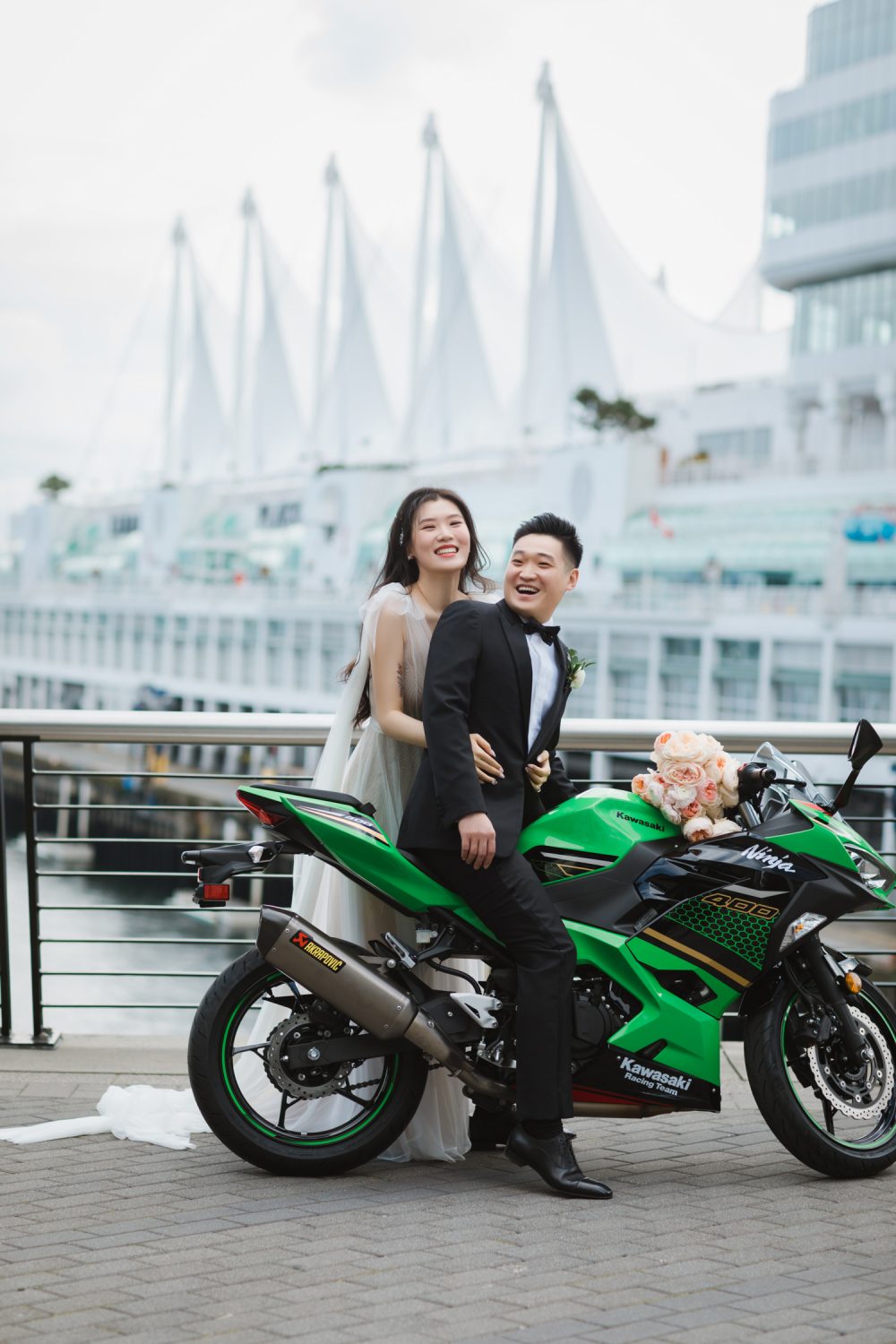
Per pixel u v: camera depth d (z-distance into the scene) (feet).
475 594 11.65
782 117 182.91
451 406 274.36
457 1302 7.88
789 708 142.10
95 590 247.09
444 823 10.21
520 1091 9.96
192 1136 11.35
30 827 13.85
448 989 11.34
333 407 301.84
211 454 336.08
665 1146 11.55
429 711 10.18
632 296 257.55
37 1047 13.84
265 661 206.90
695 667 148.15
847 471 167.84
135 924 49.34
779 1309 7.85
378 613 11.02
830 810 11.00
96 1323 7.50
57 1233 8.96
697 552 171.53
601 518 185.57
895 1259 8.73
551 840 10.64
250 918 52.03
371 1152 10.42
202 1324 7.50
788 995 10.79
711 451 197.16
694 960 10.50
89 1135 11.36
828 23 179.01
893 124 170.30
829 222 177.68
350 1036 10.26
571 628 158.51
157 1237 8.90
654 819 10.89
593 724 14.14
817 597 140.97
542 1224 9.34
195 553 274.16
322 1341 7.30
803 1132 10.44
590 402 209.56
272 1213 9.45
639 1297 8.00
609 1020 10.30
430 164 276.41
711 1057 10.41
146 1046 14.05
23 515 332.39
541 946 10.02
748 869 10.50
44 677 259.60
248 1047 10.30
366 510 225.76
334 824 10.27
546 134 250.78
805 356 182.80
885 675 135.33
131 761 129.59
